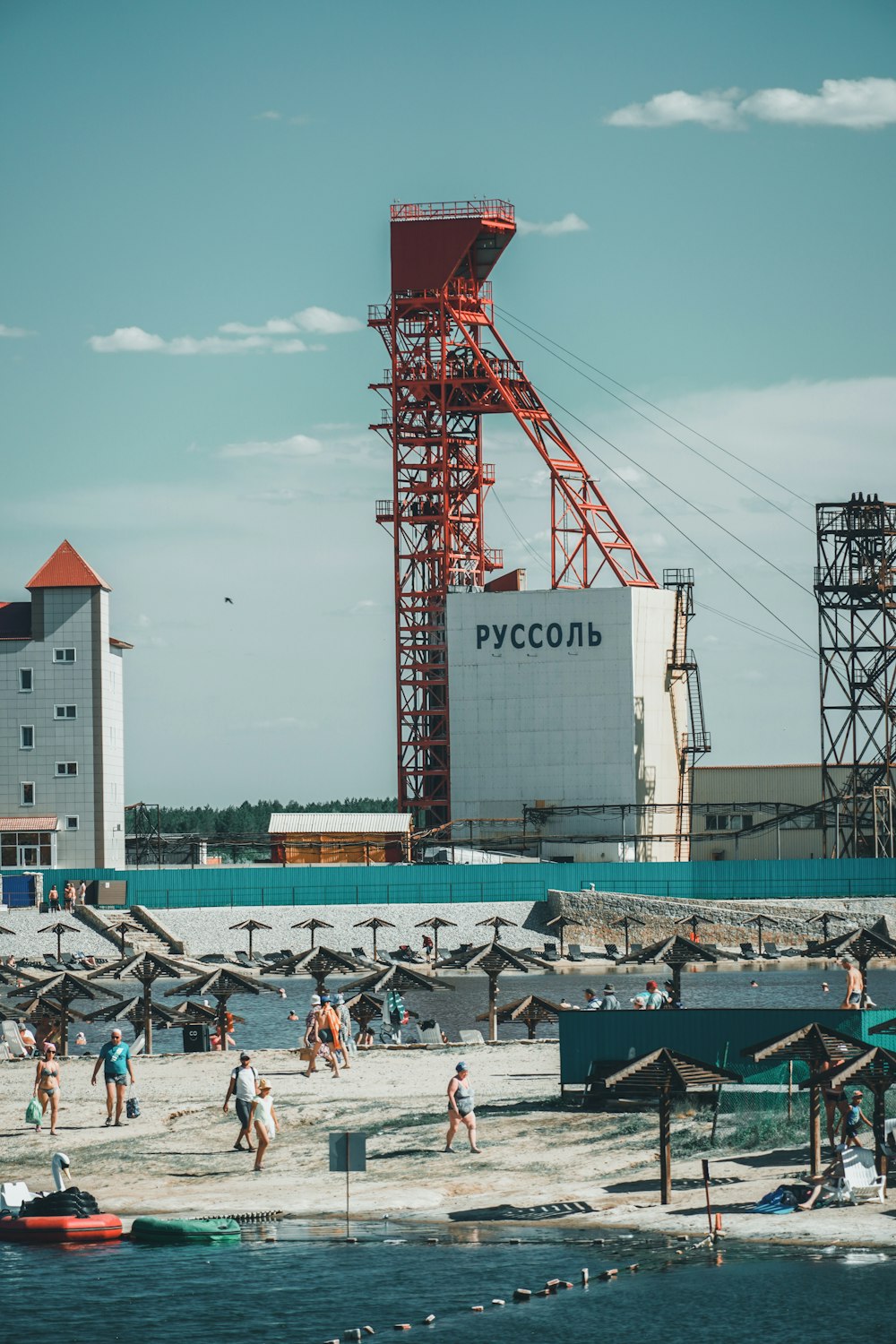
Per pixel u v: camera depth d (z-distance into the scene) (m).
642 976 110.62
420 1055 66.38
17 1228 42.59
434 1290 37.56
